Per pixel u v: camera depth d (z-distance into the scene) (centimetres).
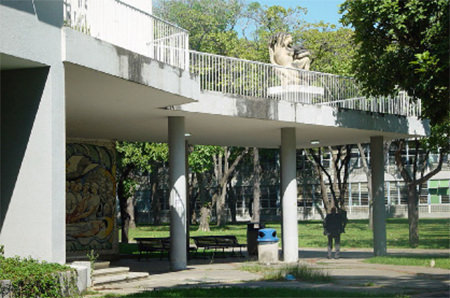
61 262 1176
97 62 1245
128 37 1573
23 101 1180
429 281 1452
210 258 2308
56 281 1097
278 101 1978
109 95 1507
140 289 1353
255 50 4225
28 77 1179
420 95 1805
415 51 1844
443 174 5884
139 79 1370
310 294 1155
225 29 5475
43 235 1155
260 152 6712
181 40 1656
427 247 2795
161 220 7425
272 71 2084
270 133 2311
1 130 1188
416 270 1733
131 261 2255
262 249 2025
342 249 2833
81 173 2230
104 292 1280
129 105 1656
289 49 2147
